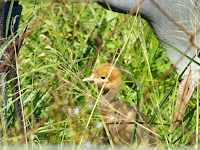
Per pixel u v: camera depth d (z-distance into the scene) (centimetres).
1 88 527
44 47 748
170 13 611
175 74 740
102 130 617
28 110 575
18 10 538
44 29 809
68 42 807
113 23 858
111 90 703
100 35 828
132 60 755
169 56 657
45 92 591
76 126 573
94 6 895
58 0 600
